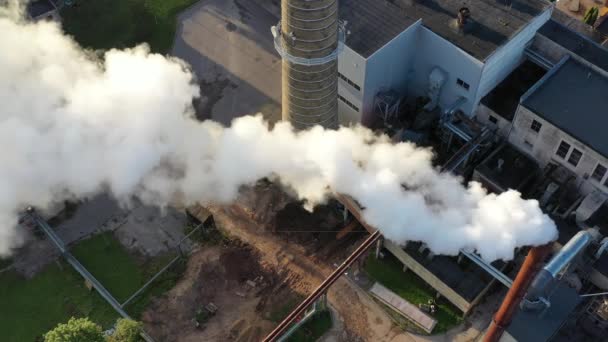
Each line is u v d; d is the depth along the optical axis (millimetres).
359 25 53625
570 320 44500
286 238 52938
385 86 56875
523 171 52875
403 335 47031
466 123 55219
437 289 48062
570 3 71688
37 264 52062
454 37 52938
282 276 50625
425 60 56125
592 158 48375
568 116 49688
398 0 56719
